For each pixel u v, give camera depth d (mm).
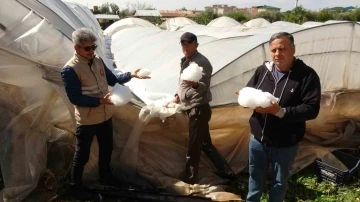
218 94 4750
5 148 4102
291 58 3000
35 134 4266
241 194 4242
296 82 2998
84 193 4012
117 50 9172
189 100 3973
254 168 3354
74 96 3504
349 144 5492
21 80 4148
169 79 5688
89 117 3678
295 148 3182
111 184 4223
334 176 4516
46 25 4281
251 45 5090
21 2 4215
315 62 5301
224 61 4883
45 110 4281
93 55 3582
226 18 19219
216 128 4801
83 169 4082
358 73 5480
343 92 5297
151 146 4562
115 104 3555
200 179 4418
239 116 4793
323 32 5203
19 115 4203
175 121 4461
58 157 4465
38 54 4121
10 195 3902
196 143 4070
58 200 3975
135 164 4348
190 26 14875
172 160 4559
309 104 2941
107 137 4008
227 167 4496
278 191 3270
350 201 4121
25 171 4082
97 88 3680
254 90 2982
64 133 4543
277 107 2895
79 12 10555
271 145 3168
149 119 4320
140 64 7043
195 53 3955
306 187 4434
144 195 4047
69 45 4402
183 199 3988
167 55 6758
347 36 5312
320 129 5383
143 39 8727
